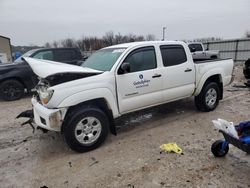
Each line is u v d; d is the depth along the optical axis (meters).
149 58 4.84
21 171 3.63
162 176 3.29
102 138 4.25
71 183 3.25
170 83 5.13
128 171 3.46
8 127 5.57
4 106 7.64
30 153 4.21
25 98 8.80
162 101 5.11
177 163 3.62
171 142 4.36
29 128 5.45
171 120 5.54
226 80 6.29
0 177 3.49
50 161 3.88
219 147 3.68
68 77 3.98
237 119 5.50
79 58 10.14
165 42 5.15
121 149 4.17
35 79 8.63
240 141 3.11
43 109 3.95
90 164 3.71
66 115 3.96
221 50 25.61
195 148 4.09
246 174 3.26
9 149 4.39
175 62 5.24
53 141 4.66
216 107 6.38
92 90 4.05
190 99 7.18
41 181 3.34
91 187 3.14
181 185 3.08
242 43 23.81
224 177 3.21
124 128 5.17
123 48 4.75
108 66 4.48
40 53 9.31
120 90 4.40
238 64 21.38
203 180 3.16
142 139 4.55
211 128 4.98
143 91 4.71
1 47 30.47
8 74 8.27
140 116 5.87
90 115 4.05
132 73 4.54
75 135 3.96
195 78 5.60
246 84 9.45
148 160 3.74
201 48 18.00
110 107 4.29
